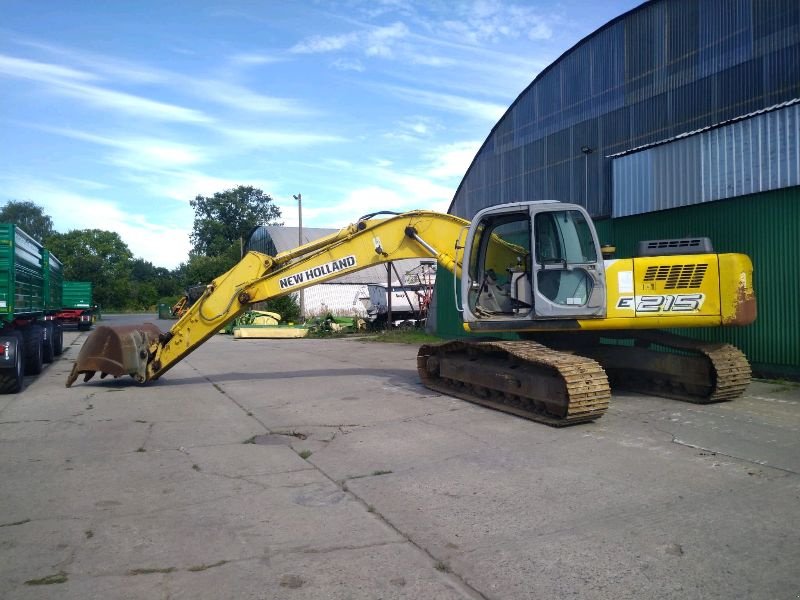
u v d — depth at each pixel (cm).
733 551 433
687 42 1509
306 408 985
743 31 1378
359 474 629
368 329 2997
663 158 1303
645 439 730
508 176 2148
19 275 1216
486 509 521
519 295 944
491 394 958
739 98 1384
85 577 407
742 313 873
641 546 443
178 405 1038
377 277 4191
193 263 6762
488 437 757
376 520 503
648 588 383
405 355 1794
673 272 881
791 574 399
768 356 1101
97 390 1205
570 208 901
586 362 802
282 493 575
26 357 1427
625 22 1678
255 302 1166
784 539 451
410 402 1000
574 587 386
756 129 1112
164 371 1225
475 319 952
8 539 471
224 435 816
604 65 1745
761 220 1110
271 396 1111
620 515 502
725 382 880
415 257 1137
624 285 891
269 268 1179
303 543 458
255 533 478
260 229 5150
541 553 435
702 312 873
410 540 462
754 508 510
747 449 680
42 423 897
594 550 438
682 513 502
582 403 767
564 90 1888
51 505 546
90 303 3822
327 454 711
